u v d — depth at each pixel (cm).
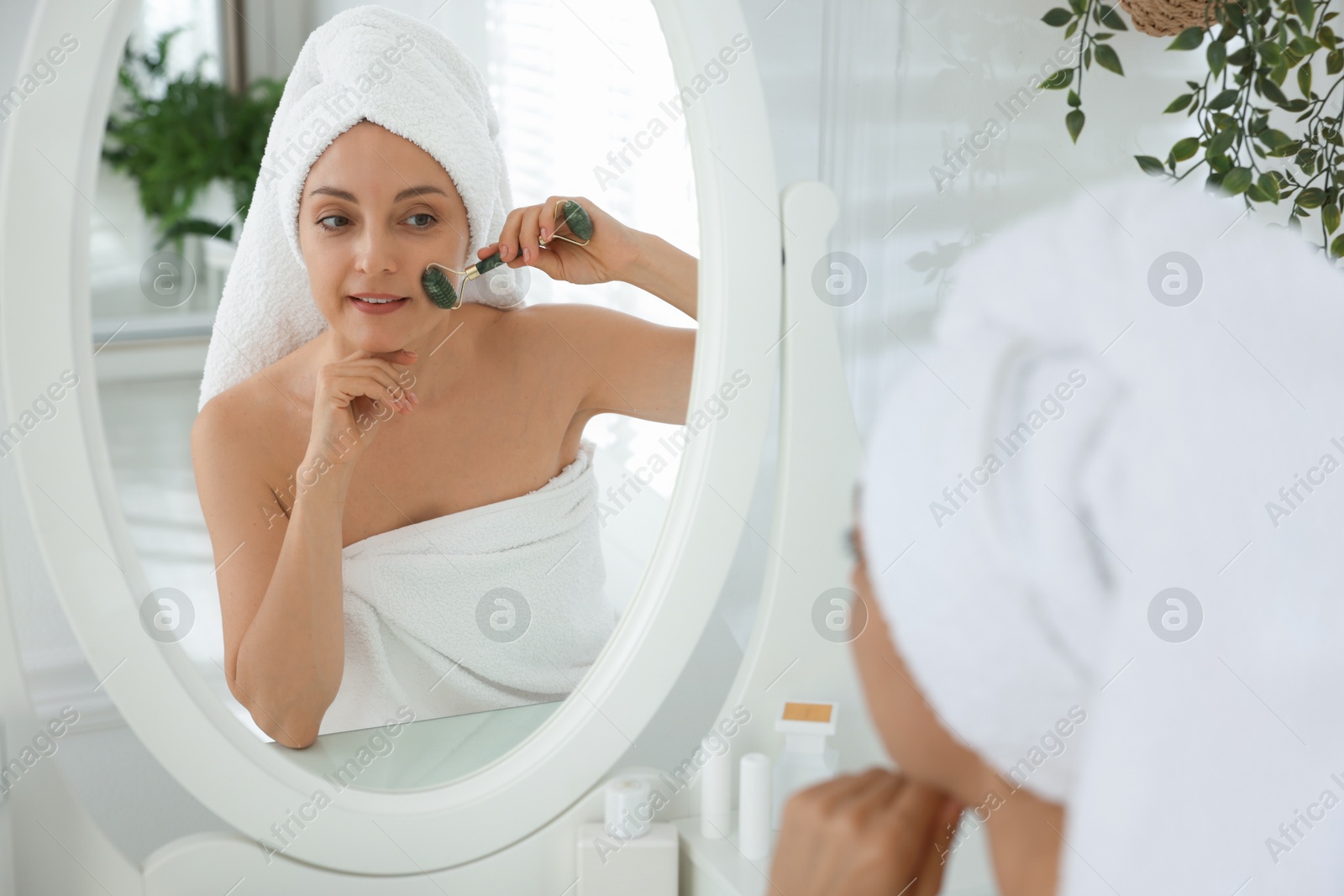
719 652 108
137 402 75
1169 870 20
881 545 23
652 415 89
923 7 106
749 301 88
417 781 84
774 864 30
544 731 87
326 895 81
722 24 84
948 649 22
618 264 87
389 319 81
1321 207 116
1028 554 21
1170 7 102
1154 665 20
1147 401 21
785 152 105
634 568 90
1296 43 106
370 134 78
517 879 86
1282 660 20
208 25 74
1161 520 20
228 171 76
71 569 73
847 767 93
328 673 82
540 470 87
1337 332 21
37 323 70
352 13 77
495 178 82
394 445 82
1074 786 22
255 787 78
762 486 108
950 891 79
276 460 79
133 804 87
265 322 78
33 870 74
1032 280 22
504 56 81
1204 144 109
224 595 78
